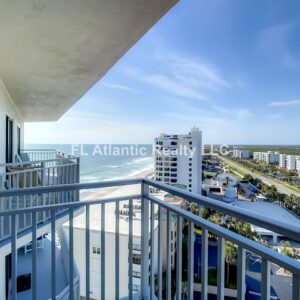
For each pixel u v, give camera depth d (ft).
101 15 7.31
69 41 9.00
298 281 2.56
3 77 13.56
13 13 7.15
